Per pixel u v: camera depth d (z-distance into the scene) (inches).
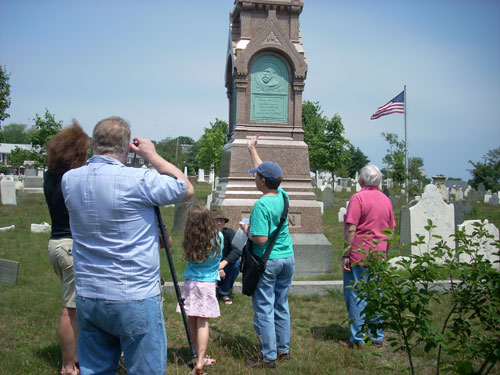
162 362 103.6
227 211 313.0
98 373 104.4
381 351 188.9
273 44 328.5
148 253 102.8
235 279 278.4
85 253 101.7
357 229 189.6
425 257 118.5
